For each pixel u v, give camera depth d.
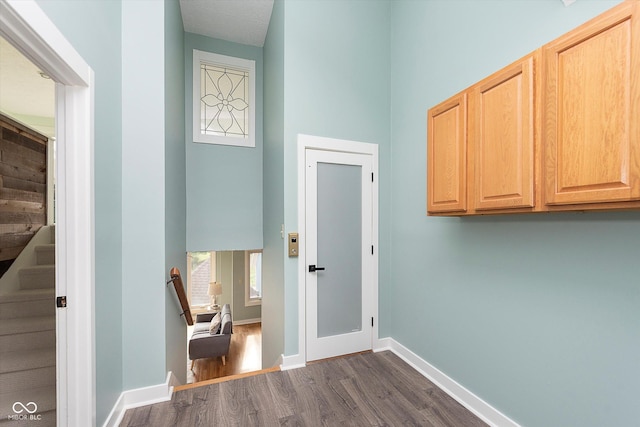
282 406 1.83
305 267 2.44
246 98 3.64
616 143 0.92
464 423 1.69
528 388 1.49
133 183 1.85
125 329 1.82
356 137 2.60
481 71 1.76
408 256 2.47
